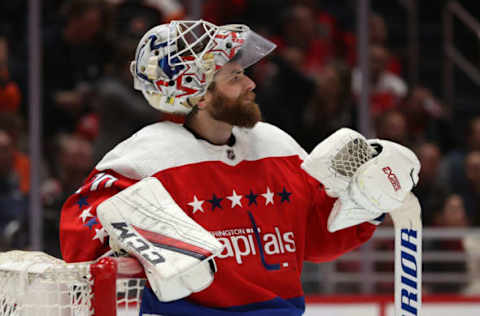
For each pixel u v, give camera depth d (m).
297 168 5.88
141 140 5.48
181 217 4.97
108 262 4.50
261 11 14.16
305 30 13.95
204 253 4.71
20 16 13.07
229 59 5.48
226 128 5.64
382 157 5.30
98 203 5.22
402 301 5.56
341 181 5.31
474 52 15.12
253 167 5.67
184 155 5.44
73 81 12.98
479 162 13.78
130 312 8.84
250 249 5.42
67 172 12.50
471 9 15.78
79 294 4.87
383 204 5.31
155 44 5.49
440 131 14.42
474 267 12.69
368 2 12.70
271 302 5.36
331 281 12.27
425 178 13.45
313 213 5.93
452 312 10.18
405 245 5.56
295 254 5.62
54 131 12.85
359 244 5.95
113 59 12.65
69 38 12.95
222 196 5.44
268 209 5.58
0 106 12.61
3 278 4.85
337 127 13.21
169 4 13.21
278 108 13.32
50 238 12.17
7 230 11.99
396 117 13.70
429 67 14.73
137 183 5.08
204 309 5.22
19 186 12.33
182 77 5.44
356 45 13.20
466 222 13.64
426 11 14.79
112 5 12.80
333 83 13.23
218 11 13.80
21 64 12.96
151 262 4.65
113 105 12.09
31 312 4.71
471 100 14.95
